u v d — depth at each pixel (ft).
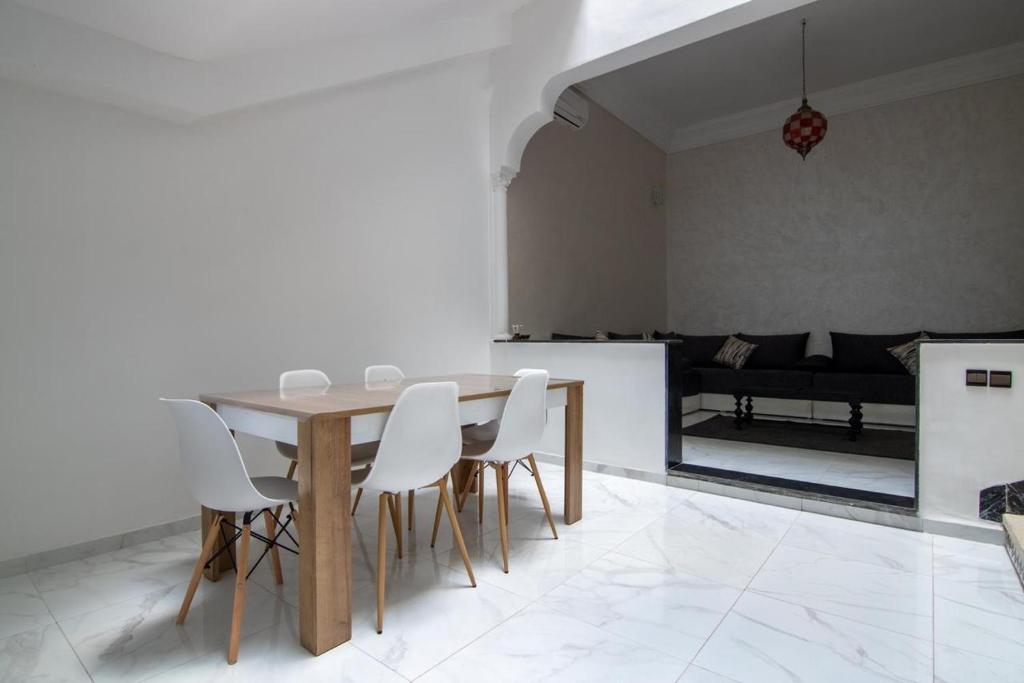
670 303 23.24
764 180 20.77
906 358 16.20
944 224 17.33
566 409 9.00
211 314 9.12
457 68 13.14
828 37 15.29
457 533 6.68
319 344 10.64
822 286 19.58
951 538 8.03
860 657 5.17
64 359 7.64
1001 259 16.48
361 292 11.36
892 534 8.26
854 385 16.14
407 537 8.39
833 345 18.40
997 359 7.70
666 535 8.35
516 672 4.98
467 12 11.83
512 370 13.67
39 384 7.44
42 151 7.45
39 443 7.45
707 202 22.18
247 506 5.37
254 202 9.67
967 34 15.21
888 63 16.88
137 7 7.16
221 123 9.24
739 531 8.48
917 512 8.36
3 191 7.14
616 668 5.02
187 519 8.85
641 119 20.62
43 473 7.47
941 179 17.34
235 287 9.43
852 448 13.28
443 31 11.93
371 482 5.82
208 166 9.09
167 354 8.64
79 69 7.23
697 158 22.40
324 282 10.72
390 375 10.05
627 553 7.68
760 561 7.36
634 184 20.79
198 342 8.98
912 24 14.67
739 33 15.05
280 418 5.86
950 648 5.31
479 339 13.87
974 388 7.88
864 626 5.72
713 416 18.48
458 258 13.30
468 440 8.85
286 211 10.12
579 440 9.07
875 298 18.56
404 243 12.17
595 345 12.20
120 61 7.62
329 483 5.44
